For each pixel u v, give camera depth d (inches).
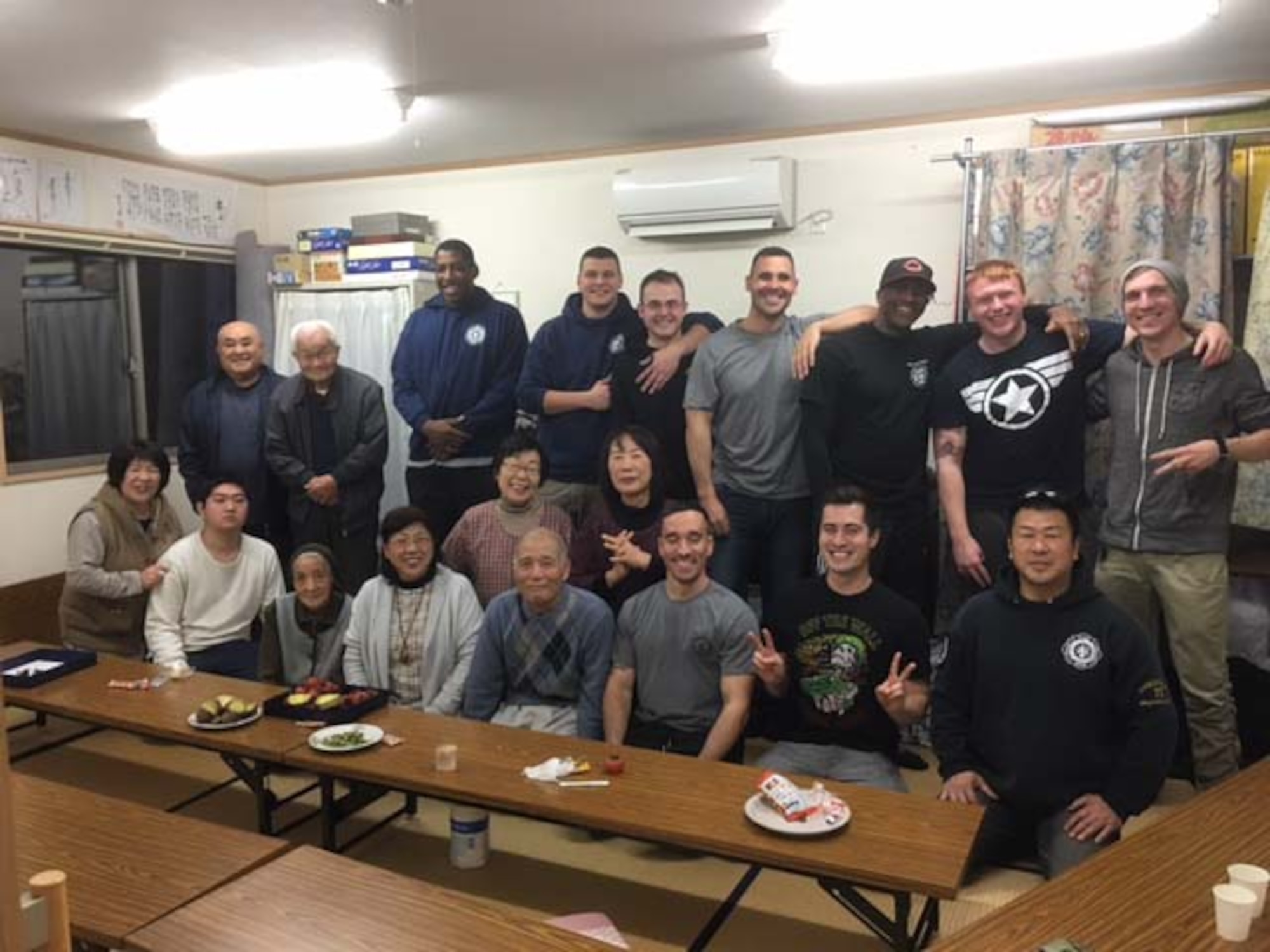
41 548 170.1
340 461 159.6
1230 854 63.7
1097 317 138.7
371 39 112.7
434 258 175.8
